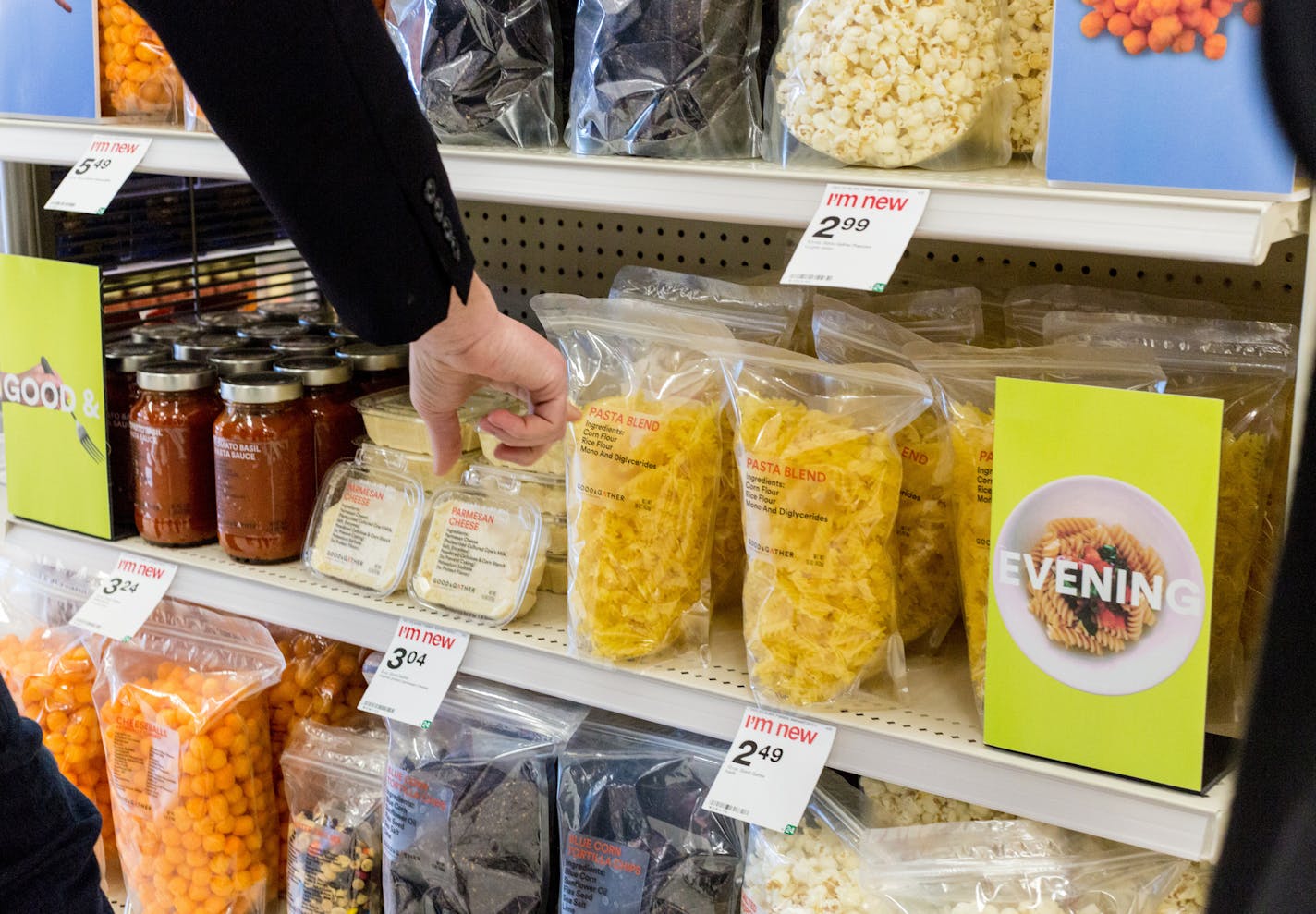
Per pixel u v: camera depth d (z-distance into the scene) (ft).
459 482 5.14
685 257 5.69
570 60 4.72
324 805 5.36
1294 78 0.99
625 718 4.98
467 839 4.86
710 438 4.34
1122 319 3.95
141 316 6.73
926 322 4.52
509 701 5.09
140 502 5.56
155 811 5.41
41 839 3.56
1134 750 3.43
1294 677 1.09
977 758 3.68
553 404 4.08
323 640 5.89
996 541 3.54
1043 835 3.99
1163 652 3.34
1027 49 3.92
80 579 6.12
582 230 5.95
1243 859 1.12
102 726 5.63
